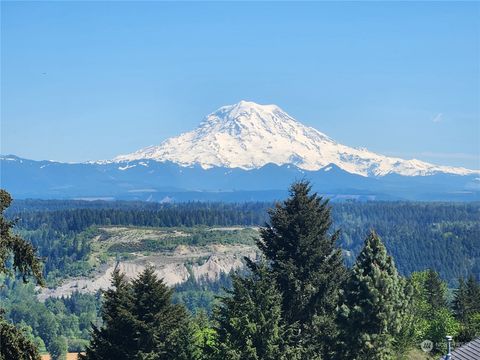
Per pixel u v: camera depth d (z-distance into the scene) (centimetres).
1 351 2736
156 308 5916
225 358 5619
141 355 5672
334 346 5950
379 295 5809
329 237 6538
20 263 2919
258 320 5669
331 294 6244
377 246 6094
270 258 6481
